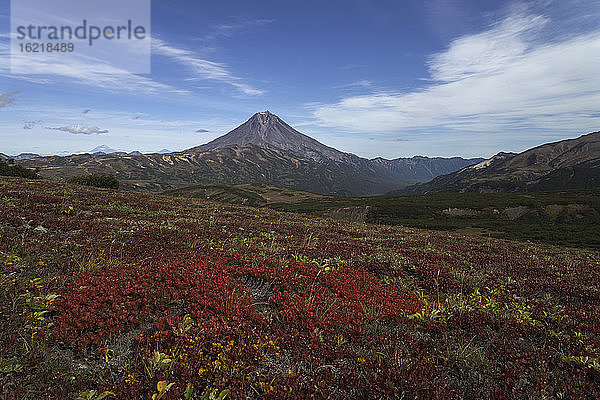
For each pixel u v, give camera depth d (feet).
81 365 18.86
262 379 18.30
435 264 48.37
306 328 24.38
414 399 17.70
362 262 45.98
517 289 38.75
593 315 31.27
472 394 18.76
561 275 47.01
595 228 258.57
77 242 40.24
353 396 18.29
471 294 34.73
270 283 32.99
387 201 519.60
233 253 42.37
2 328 19.90
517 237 221.87
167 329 22.31
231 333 21.99
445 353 22.45
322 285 34.17
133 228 53.06
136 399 16.28
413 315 27.53
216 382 17.67
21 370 17.08
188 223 65.87
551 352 23.22
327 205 525.34
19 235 39.04
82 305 24.16
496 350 23.50
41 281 26.71
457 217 404.36
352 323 25.80
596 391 19.36
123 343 21.18
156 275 30.27
